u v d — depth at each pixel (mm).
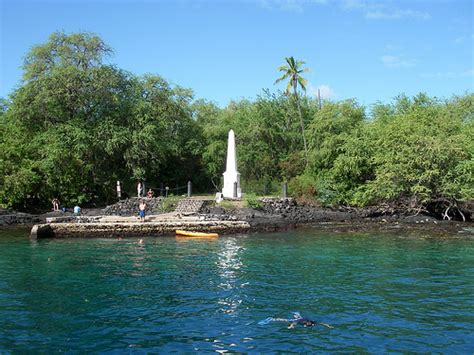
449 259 22891
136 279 18703
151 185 58750
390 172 42062
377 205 46906
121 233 32719
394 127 44719
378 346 11461
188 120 63219
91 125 51719
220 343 11695
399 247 26891
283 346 11469
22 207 47281
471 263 21844
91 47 52406
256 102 63469
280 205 44031
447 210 41969
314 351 11148
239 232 34438
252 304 15039
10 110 52812
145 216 38625
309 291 16641
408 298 15656
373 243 28609
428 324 13039
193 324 13133
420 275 19234
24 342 11844
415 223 39469
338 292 16469
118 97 53719
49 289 17109
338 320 13398
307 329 12648
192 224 33875
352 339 11922
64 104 51625
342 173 48031
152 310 14461
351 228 36562
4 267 21250
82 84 50719
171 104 60438
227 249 26500
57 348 11453
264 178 56688
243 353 11055
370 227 37031
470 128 45375
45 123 50531
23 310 14492
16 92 50812
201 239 31000
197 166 65438
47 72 51062
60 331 12625
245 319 13531
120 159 55656
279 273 19766
